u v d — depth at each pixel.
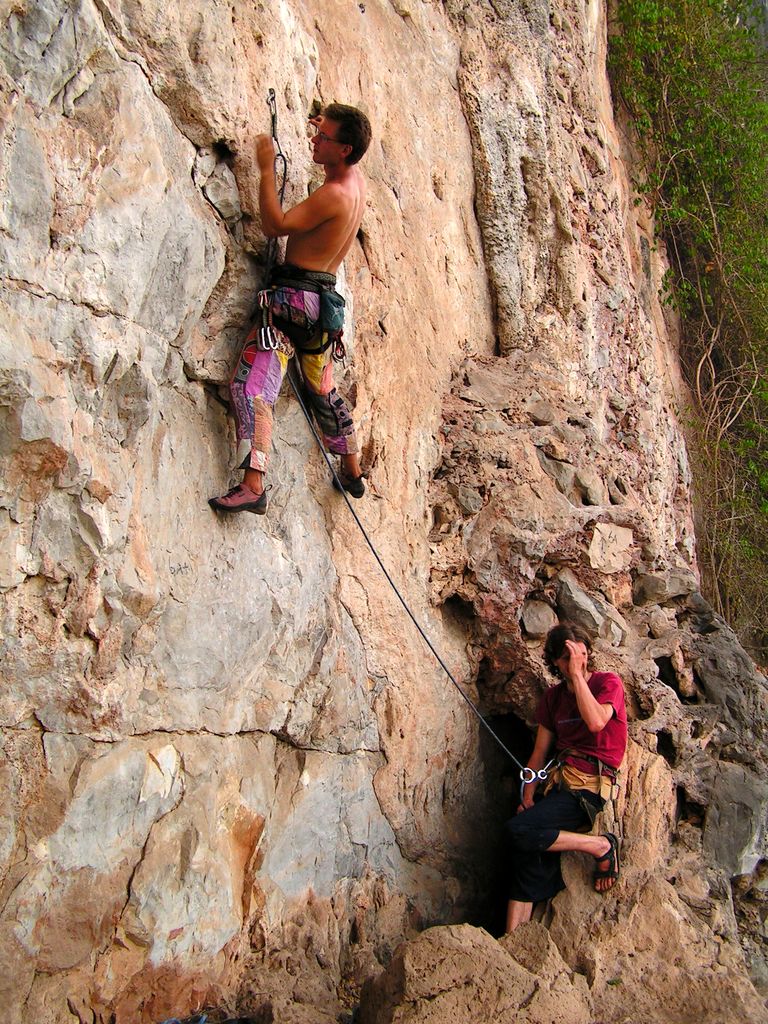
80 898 3.16
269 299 4.06
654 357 9.88
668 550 9.09
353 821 4.77
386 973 4.02
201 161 3.89
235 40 4.09
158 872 3.49
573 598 5.94
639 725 5.66
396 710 5.13
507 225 7.81
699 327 11.72
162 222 3.48
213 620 3.82
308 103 4.85
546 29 8.60
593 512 6.26
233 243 4.07
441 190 7.00
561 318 8.09
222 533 3.96
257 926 4.04
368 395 5.29
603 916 4.88
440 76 7.33
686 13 10.97
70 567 3.12
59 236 3.05
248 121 4.12
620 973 4.68
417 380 6.00
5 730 2.97
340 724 4.69
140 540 3.41
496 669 5.83
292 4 5.04
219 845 3.84
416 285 6.26
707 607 6.55
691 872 5.26
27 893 2.98
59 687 3.11
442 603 5.75
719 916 5.08
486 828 5.74
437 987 3.92
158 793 3.51
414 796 5.25
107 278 3.24
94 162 3.18
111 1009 3.29
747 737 5.96
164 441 3.63
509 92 7.99
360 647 4.93
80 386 3.16
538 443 6.53
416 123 6.70
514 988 4.00
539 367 7.54
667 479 9.53
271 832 4.21
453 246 7.13
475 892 5.47
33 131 2.96
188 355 3.85
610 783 5.09
